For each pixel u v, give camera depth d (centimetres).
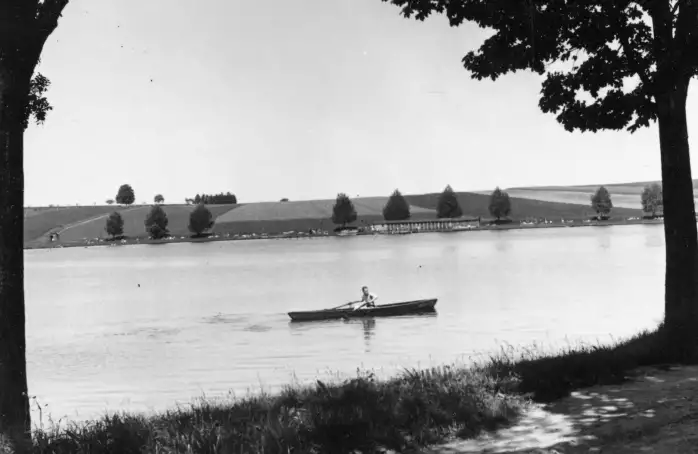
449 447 945
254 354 3362
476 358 2844
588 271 8131
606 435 924
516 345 3188
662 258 10156
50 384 2788
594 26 1509
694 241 1567
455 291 6372
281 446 927
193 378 2789
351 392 1182
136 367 3139
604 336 3362
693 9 1445
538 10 1544
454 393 1171
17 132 1236
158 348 3734
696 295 1551
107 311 5900
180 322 4928
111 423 1137
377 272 9700
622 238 18362
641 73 1534
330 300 6366
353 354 3200
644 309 4475
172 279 9894
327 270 10600
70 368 3180
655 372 1337
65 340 4194
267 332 4194
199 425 1071
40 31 1219
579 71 1605
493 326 3922
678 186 1573
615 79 1562
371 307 4759
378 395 1184
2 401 1221
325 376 2612
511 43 1591
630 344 1667
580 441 912
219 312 5503
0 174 1229
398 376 1694
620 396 1150
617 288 6003
